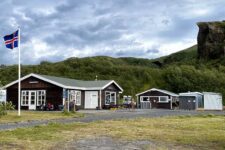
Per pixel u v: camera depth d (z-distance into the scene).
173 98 59.44
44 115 29.55
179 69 86.19
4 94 37.59
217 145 14.34
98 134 17.19
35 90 45.53
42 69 84.75
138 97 61.28
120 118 27.31
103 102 49.00
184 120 25.89
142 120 25.25
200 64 113.62
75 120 25.58
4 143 13.94
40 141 14.65
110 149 13.05
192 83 81.44
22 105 45.94
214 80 84.19
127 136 16.58
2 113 27.70
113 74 85.12
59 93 44.09
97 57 103.38
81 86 47.56
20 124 22.53
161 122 23.86
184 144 14.51
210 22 132.00
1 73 79.56
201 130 19.38
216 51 122.88
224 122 24.36
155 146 13.87
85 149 12.96
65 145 13.78
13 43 29.62
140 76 85.19
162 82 83.31
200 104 57.59
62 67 86.94
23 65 88.06
